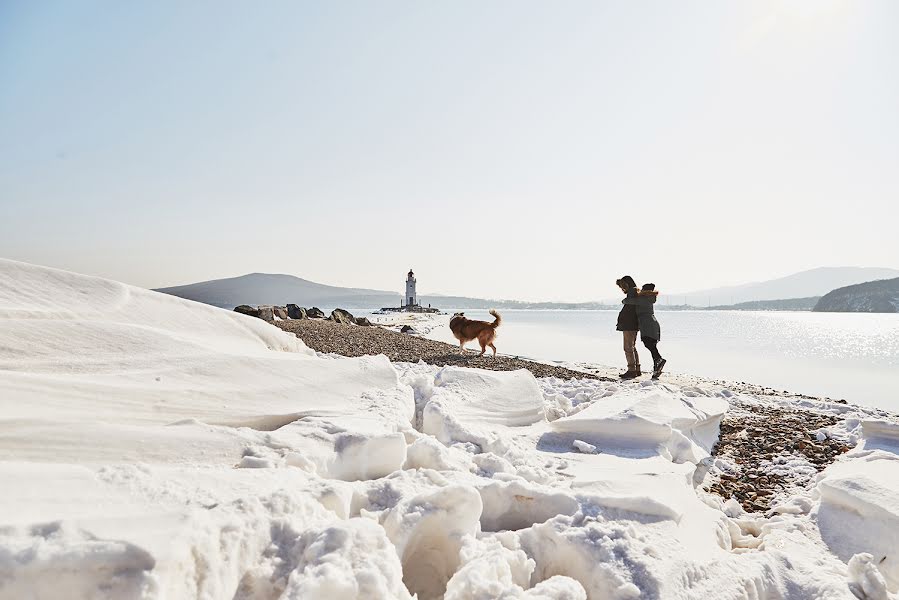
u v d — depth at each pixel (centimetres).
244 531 175
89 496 180
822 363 1405
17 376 285
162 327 484
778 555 247
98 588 137
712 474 415
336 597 157
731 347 2031
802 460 436
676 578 211
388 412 410
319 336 1434
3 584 131
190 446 275
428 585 231
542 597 183
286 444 296
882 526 273
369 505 247
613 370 1086
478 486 276
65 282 455
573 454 397
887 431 457
